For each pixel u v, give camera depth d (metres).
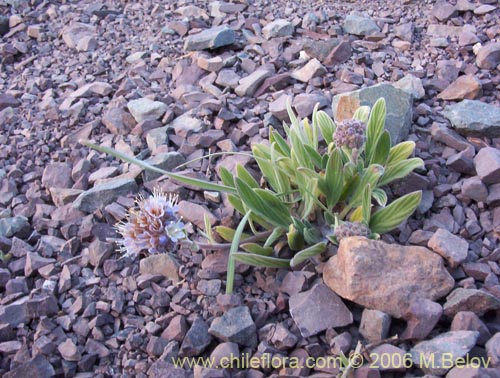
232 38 0.38
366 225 0.25
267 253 0.26
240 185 0.25
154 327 0.24
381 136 0.27
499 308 0.22
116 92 0.36
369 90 0.31
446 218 0.27
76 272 0.27
